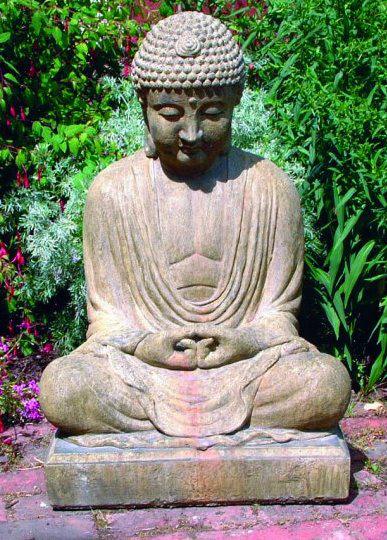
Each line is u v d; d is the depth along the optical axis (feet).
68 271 16.61
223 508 12.35
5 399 14.98
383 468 13.51
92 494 12.25
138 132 16.92
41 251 16.25
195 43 12.09
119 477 12.16
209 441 12.17
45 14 17.04
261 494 12.28
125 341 12.69
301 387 12.26
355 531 11.87
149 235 13.10
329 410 12.29
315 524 12.02
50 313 17.94
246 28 19.13
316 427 12.48
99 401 12.30
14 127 17.33
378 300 16.38
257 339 12.71
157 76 12.21
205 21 12.38
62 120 17.94
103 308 13.35
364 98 15.85
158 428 12.28
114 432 12.44
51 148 17.51
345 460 12.13
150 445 12.23
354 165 15.25
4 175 17.57
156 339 12.56
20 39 17.49
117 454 12.16
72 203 16.31
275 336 12.82
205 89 12.23
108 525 12.05
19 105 17.79
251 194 13.20
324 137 15.42
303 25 16.70
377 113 15.11
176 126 12.50
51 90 17.79
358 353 16.96
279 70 17.48
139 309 13.30
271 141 16.70
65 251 16.35
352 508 12.37
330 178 15.98
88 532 11.93
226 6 19.77
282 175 13.58
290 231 13.37
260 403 12.39
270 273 13.37
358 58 15.80
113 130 17.28
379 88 15.99
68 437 12.53
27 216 16.71
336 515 12.21
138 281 13.21
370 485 12.96
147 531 11.92
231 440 12.20
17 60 17.63
